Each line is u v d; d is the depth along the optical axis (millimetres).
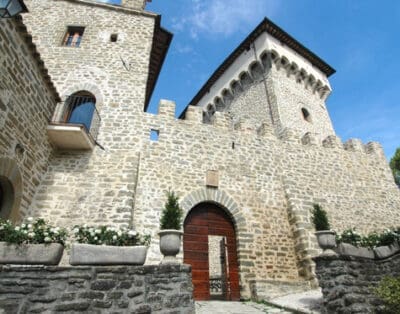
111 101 9328
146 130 9180
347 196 10898
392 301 4625
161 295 4090
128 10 12016
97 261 3926
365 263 5656
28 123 6539
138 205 7777
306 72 20109
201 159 9344
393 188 12414
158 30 12445
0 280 3361
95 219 7098
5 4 4445
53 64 9773
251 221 8781
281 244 8781
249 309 6199
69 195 7355
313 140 12031
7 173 5797
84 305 3568
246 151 10258
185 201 8336
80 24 11234
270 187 9789
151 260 7117
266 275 8062
